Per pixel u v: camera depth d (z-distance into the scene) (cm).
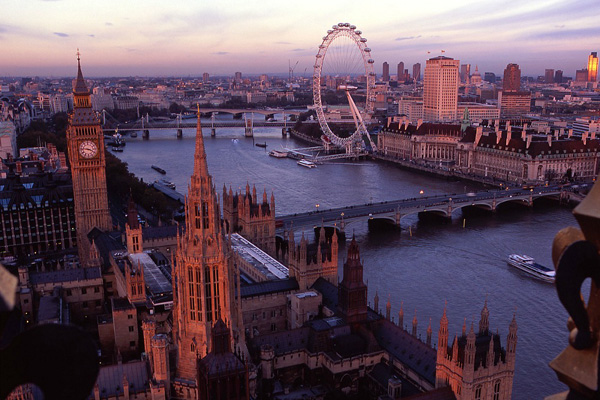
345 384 15562
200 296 11988
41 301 19062
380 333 16650
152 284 19238
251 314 18675
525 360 18038
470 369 12444
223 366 10544
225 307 12119
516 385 16712
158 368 12362
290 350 16012
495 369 12800
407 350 15400
